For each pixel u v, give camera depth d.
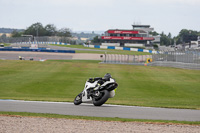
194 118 15.90
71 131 12.16
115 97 31.75
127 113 16.83
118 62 110.25
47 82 48.06
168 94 36.09
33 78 53.34
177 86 44.78
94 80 19.00
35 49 150.88
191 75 61.91
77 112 16.83
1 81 48.62
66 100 24.58
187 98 32.19
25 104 20.08
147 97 32.69
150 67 86.56
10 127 12.70
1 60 96.00
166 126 13.41
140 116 16.00
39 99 24.30
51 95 33.81
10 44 198.88
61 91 38.72
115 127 12.97
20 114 15.77
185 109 19.52
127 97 32.16
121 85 45.06
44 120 14.22
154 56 100.94
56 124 13.38
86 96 19.03
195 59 74.88
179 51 83.00
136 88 41.81
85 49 186.75
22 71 66.38
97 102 18.39
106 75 18.12
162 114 16.83
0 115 15.30
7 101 21.97
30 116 15.16
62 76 57.59
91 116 15.58
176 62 83.38
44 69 71.94
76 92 38.00
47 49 155.88
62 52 151.00
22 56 127.69
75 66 82.62
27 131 12.08
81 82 49.00
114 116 15.78
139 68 81.94
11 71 66.00
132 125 13.45
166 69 77.56
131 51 190.12
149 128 12.91
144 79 54.66
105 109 18.05
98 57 132.88
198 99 31.11
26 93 36.22
